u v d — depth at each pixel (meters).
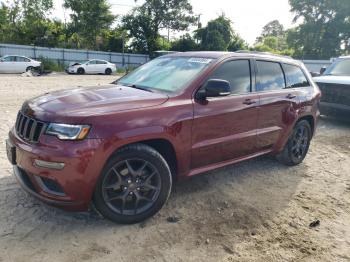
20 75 24.06
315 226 3.86
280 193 4.67
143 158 3.52
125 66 42.28
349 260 3.30
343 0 45.16
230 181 4.95
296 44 50.06
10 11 46.38
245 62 4.70
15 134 3.58
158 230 3.56
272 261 3.20
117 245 3.27
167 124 3.60
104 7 48.41
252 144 4.69
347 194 4.79
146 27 49.66
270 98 4.86
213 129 4.09
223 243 3.42
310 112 5.67
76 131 3.13
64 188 3.16
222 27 44.88
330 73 10.23
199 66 4.29
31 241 3.23
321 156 6.47
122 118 3.34
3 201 3.87
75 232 3.42
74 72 29.95
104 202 3.40
